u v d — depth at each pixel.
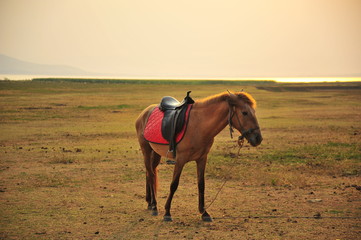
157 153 8.12
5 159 13.10
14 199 8.49
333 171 11.14
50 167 11.91
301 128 21.36
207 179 10.46
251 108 6.81
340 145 15.46
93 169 11.65
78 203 8.26
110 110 32.03
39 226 6.77
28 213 7.52
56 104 36.06
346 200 8.33
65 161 12.70
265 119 26.14
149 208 7.95
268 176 10.52
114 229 6.65
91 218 7.26
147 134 7.83
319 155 13.48
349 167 11.56
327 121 24.83
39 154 14.02
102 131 20.64
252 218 7.22
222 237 6.22
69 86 66.69
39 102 37.72
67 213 7.55
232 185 9.77
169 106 7.81
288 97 47.50
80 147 15.69
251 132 6.71
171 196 7.22
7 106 33.09
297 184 9.70
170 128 7.32
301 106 36.59
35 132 19.98
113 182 10.14
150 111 8.33
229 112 6.85
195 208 7.96
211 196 8.80
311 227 6.65
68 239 6.16
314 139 17.30
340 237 6.16
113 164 12.38
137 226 6.83
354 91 59.56
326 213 7.45
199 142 7.05
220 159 13.08
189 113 7.20
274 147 15.34
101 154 14.05
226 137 19.06
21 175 10.80
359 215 7.30
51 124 23.36
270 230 6.52
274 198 8.58
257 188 9.46
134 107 34.50
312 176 10.65
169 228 6.72
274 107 35.66
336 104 38.44
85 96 46.47
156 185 7.90
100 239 6.16
